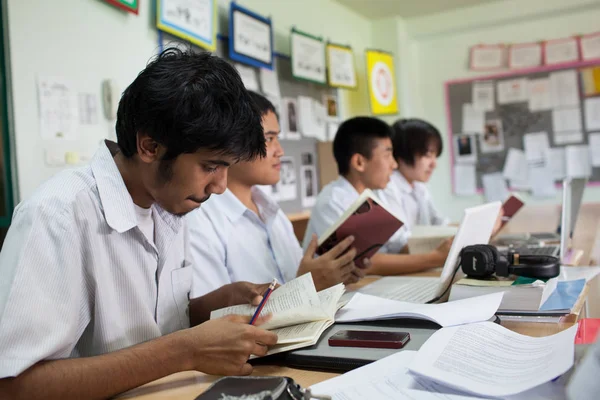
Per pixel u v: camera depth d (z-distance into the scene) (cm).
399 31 460
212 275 144
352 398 65
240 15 286
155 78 77
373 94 408
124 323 92
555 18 427
